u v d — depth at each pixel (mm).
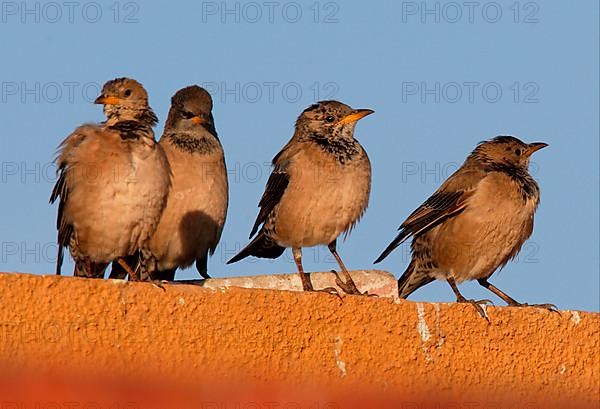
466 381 10969
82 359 9102
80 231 14289
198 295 9727
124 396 9203
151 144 14234
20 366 8836
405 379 10633
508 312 11367
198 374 9586
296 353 10141
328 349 10297
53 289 9102
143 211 14109
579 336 11711
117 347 9289
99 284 9312
